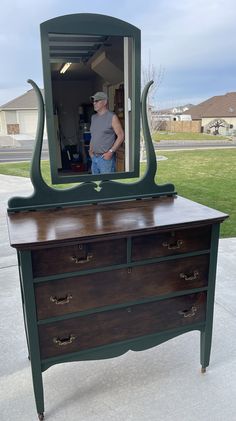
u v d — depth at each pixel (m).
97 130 1.82
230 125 28.91
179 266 1.56
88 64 1.73
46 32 1.60
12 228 1.44
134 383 1.72
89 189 1.78
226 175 7.56
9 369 1.83
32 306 1.36
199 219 1.51
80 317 1.45
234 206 4.93
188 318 1.66
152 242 1.47
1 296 2.56
